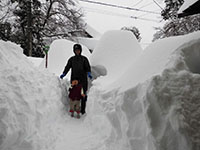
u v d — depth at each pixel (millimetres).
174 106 1341
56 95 3346
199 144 1206
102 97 2582
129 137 1617
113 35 4980
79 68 3783
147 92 1479
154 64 1919
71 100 3582
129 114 1691
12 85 2150
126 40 4898
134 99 1695
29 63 3258
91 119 3123
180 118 1273
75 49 3908
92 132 2727
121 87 2146
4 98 1874
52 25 19047
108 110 2223
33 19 16750
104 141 2238
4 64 2395
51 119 2773
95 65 4629
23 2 15570
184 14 3275
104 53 4676
